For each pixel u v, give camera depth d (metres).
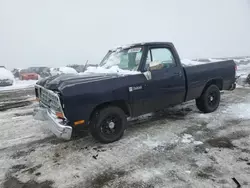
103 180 2.48
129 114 3.70
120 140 3.59
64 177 2.57
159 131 3.94
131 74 3.57
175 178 2.45
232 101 6.03
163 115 4.96
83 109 3.06
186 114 4.96
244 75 9.73
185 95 4.40
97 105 3.21
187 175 2.50
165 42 4.17
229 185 2.28
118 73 3.65
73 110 2.98
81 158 3.04
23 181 2.53
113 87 3.32
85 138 3.78
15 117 5.35
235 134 3.65
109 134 3.46
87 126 3.23
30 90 11.35
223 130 3.86
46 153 3.24
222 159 2.83
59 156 3.13
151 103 3.85
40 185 2.44
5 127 4.54
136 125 4.34
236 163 2.72
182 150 3.14
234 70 5.47
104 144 3.47
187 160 2.85
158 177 2.49
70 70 15.42
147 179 2.46
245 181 2.34
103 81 3.25
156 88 3.84
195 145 3.29
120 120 3.54
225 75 5.18
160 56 4.05
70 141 3.67
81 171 2.69
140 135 3.78
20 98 8.48
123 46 4.33
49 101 3.34
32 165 2.90
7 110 6.22
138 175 2.54
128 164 2.81
